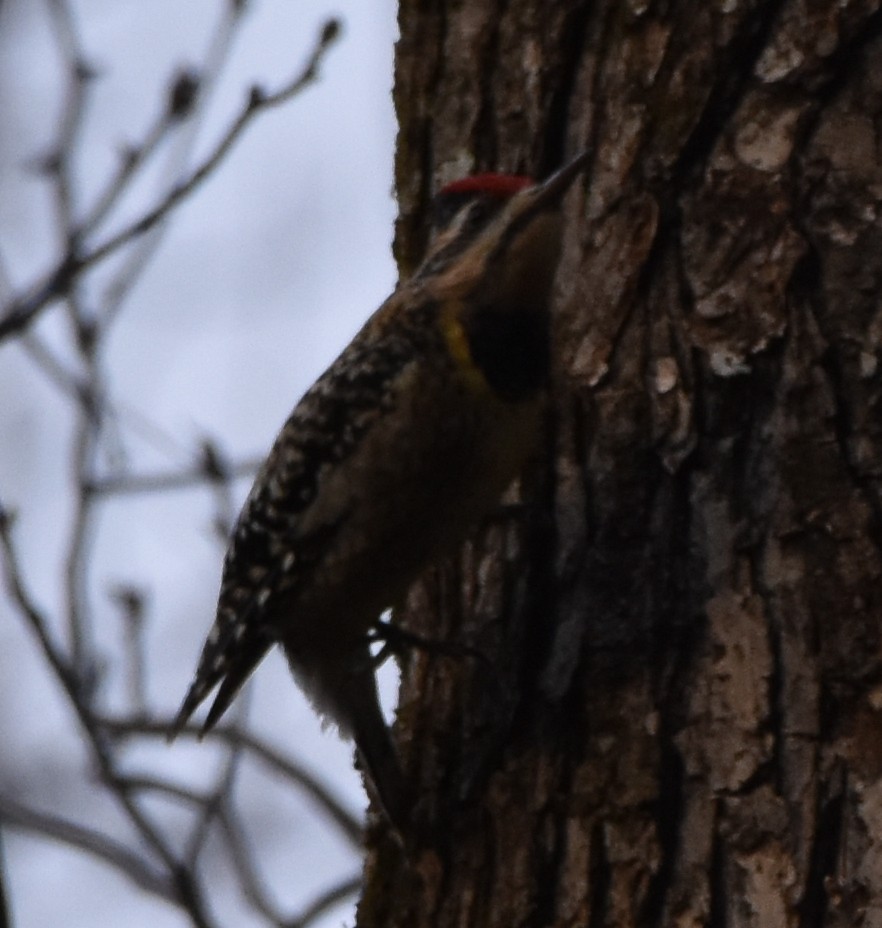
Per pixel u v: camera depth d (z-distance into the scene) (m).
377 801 8.63
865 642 7.33
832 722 7.28
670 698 7.60
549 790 7.71
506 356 8.76
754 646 7.50
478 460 8.79
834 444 7.67
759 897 7.12
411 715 8.59
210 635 10.04
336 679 9.55
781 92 8.21
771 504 7.68
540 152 8.97
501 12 9.24
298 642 9.74
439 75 9.48
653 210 8.33
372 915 8.34
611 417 8.20
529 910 7.57
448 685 8.46
